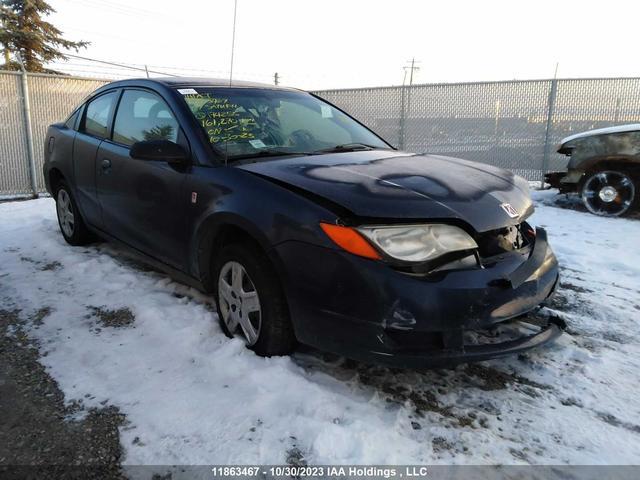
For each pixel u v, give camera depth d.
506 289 2.54
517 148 9.34
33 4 25.98
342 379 2.74
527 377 2.84
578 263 4.82
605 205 6.81
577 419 2.47
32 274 4.32
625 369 2.93
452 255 2.48
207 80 3.96
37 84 8.36
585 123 8.80
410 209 2.46
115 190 3.98
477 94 9.45
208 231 3.05
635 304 3.87
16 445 2.27
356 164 3.06
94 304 3.69
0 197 8.27
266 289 2.74
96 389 2.66
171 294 3.83
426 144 10.01
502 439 2.32
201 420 2.38
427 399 2.61
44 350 3.07
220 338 3.11
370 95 10.26
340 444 2.21
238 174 2.92
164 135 3.51
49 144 5.14
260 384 2.61
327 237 2.45
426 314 2.34
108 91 4.45
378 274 2.36
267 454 2.17
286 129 3.65
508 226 2.69
